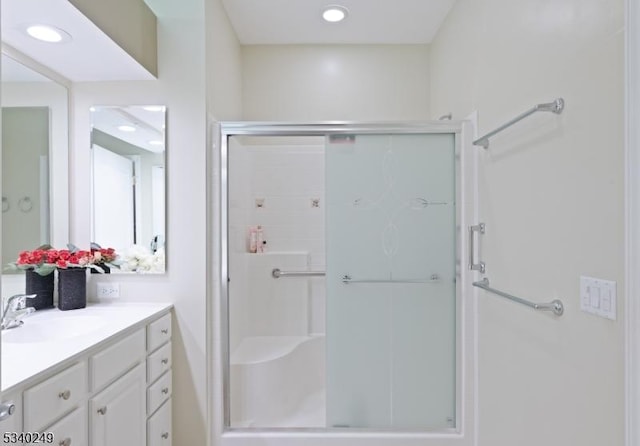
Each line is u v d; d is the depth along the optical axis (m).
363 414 2.15
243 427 2.19
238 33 2.72
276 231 2.93
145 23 1.94
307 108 2.93
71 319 1.75
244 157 2.74
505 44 1.68
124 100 2.08
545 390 1.40
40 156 1.89
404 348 2.15
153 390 1.82
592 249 1.14
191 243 2.08
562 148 1.28
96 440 1.38
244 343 2.74
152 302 2.08
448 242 2.14
